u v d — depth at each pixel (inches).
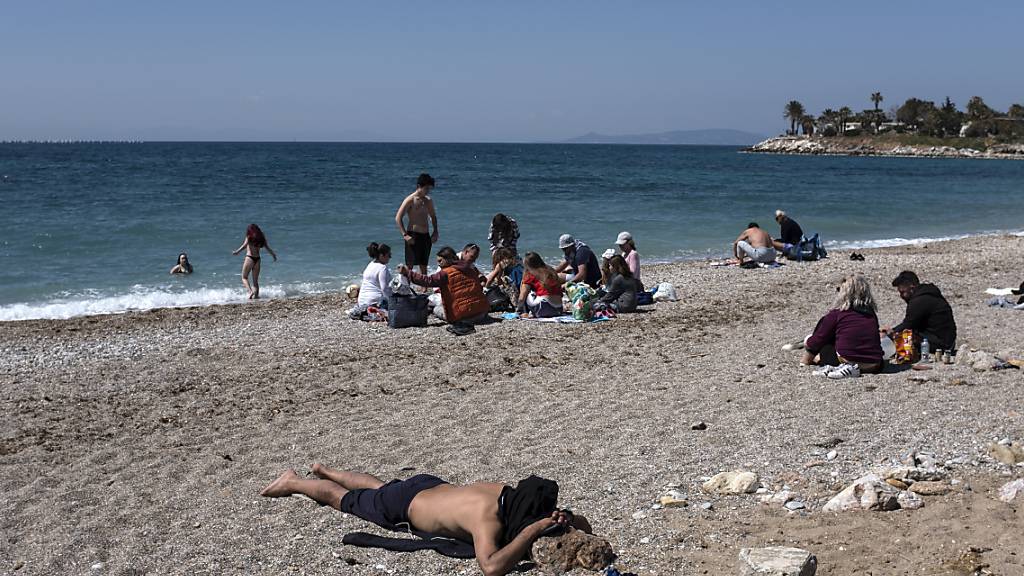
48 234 919.7
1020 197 1850.4
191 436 301.3
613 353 416.5
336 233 994.1
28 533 219.1
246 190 1684.3
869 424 281.9
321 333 476.4
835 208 1503.4
